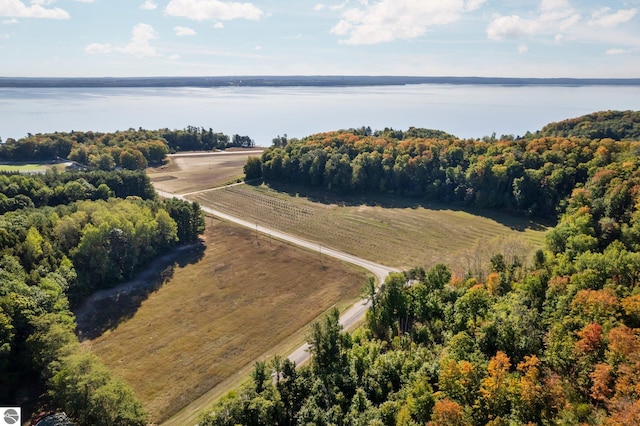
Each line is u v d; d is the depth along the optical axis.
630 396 41.69
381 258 104.75
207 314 81.75
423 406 47.12
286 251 109.81
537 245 103.00
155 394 61.38
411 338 64.69
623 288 59.84
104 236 92.94
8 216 93.81
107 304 84.94
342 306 83.94
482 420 44.97
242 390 52.94
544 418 43.16
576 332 52.00
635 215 83.25
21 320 63.47
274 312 82.31
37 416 56.00
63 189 121.25
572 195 109.25
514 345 54.56
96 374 52.84
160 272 98.81
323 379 55.31
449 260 99.75
